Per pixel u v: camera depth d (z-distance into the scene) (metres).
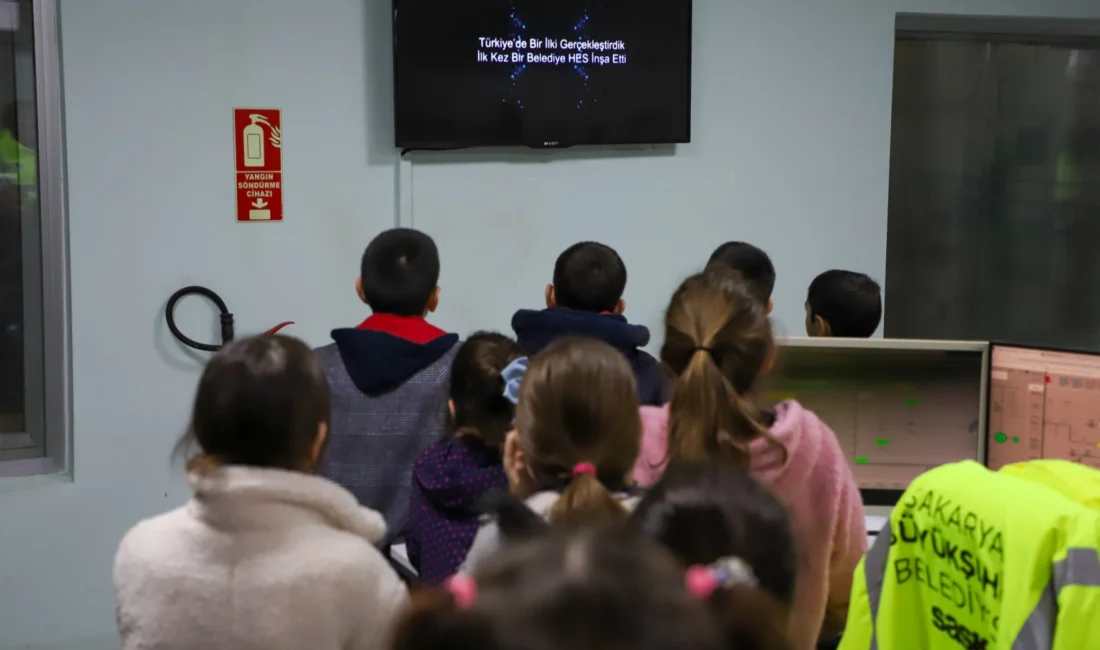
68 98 2.96
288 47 3.18
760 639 0.63
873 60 3.85
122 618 1.28
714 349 1.50
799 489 1.52
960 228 4.26
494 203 3.46
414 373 2.06
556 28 3.42
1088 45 4.25
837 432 2.16
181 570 1.25
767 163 3.77
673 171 3.66
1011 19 3.98
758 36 3.71
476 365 1.71
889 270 4.21
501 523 1.13
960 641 1.29
